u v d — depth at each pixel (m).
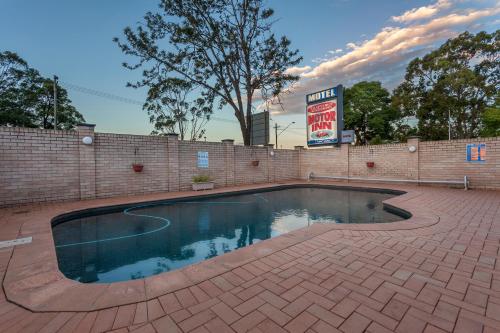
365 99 21.33
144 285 2.04
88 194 7.00
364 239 3.20
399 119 21.45
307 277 2.17
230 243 3.96
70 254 3.45
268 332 1.45
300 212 6.14
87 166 6.98
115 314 1.64
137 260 3.25
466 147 8.32
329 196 8.57
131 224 5.04
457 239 3.16
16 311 1.69
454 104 15.84
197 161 9.57
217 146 10.23
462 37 15.30
